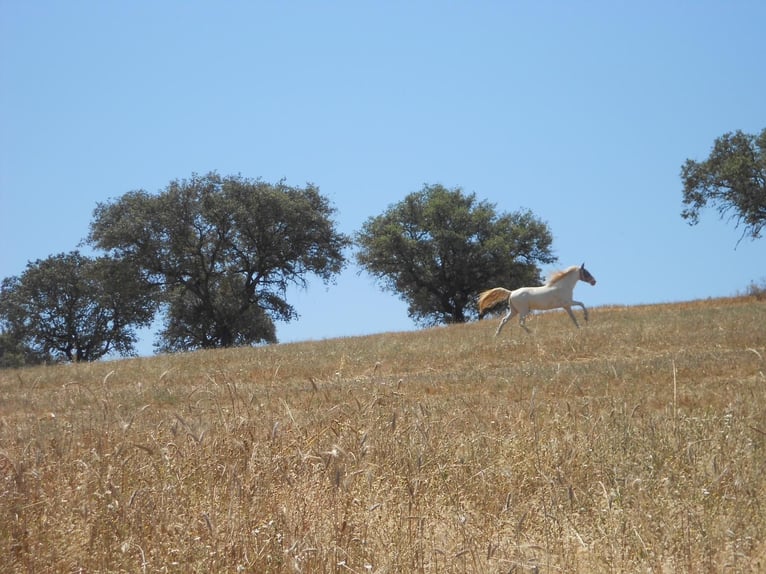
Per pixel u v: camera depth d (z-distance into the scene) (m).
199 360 106.75
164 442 35.34
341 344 114.81
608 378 68.81
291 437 34.03
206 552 26.66
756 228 197.25
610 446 36.91
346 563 26.58
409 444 35.66
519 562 25.72
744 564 25.80
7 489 31.02
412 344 107.00
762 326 99.62
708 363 74.44
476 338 106.38
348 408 43.50
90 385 90.25
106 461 32.41
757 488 32.06
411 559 26.70
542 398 60.91
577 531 28.66
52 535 28.38
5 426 43.22
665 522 28.39
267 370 92.12
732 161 191.88
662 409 50.56
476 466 34.81
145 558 26.80
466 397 63.12
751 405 46.25
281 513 28.25
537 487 33.31
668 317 115.50
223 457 32.69
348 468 31.70
